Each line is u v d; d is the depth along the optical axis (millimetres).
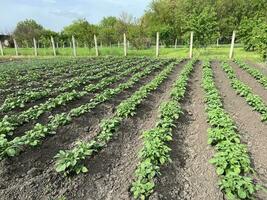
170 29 44156
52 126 6715
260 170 5633
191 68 16672
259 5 44406
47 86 12391
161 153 5520
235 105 9945
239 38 31375
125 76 14969
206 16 26266
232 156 5254
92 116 8281
